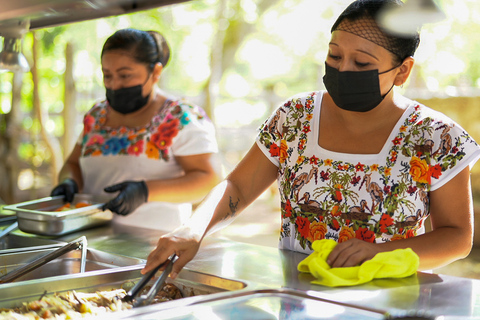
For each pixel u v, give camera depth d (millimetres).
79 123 8031
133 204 2363
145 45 2568
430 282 1417
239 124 11156
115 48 2527
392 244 1542
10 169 5656
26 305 1345
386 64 1642
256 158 1961
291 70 10891
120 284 1561
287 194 1893
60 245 1910
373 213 1721
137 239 2029
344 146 1790
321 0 8625
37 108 5445
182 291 1554
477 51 7676
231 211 1811
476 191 5809
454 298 1287
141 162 2684
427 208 1712
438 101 5965
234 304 1249
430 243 1559
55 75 7684
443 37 7707
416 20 1505
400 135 1717
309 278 1471
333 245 1525
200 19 8281
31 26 2312
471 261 5086
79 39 8000
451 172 1627
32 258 1845
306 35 9008
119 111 2678
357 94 1662
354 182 1746
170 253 1501
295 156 1875
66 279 1480
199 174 2631
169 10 8094
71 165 2938
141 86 2592
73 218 2146
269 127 1949
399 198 1698
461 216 1633
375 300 1271
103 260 1812
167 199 2510
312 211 1813
